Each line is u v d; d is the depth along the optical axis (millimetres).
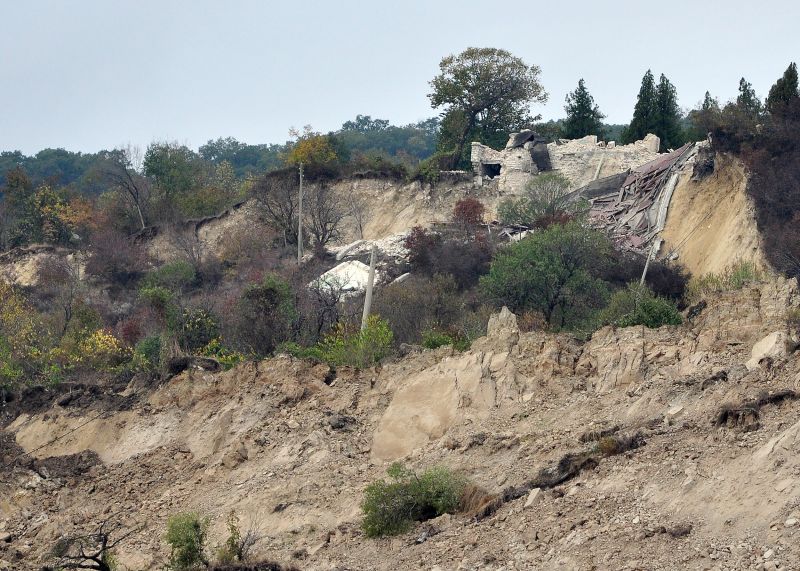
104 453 101438
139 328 138625
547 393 83750
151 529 88125
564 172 188250
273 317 121562
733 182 152000
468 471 77125
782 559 54688
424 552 68438
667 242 154000
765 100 163000
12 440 105625
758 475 60688
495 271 130000
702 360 79250
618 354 82938
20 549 91938
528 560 62844
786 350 74750
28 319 143250
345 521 77750
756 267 128750
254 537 77375
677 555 58000
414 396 88438
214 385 102125
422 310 128875
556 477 70000
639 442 69562
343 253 176875
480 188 192250
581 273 127250
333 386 95812
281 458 89625
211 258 190750
